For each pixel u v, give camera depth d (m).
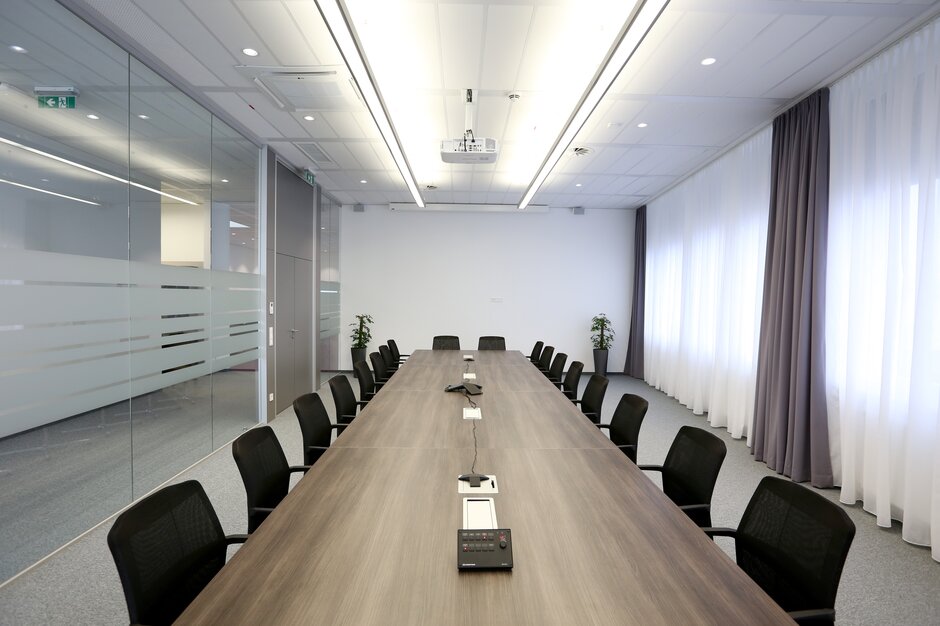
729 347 5.43
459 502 1.87
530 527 1.67
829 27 3.06
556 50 3.31
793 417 4.11
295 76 3.71
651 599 1.27
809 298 4.02
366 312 9.23
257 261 5.48
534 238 9.23
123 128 3.20
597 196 8.10
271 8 2.85
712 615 1.21
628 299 9.29
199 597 1.26
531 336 9.27
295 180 6.48
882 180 3.41
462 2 2.78
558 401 3.74
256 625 1.16
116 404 3.14
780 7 2.84
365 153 5.83
